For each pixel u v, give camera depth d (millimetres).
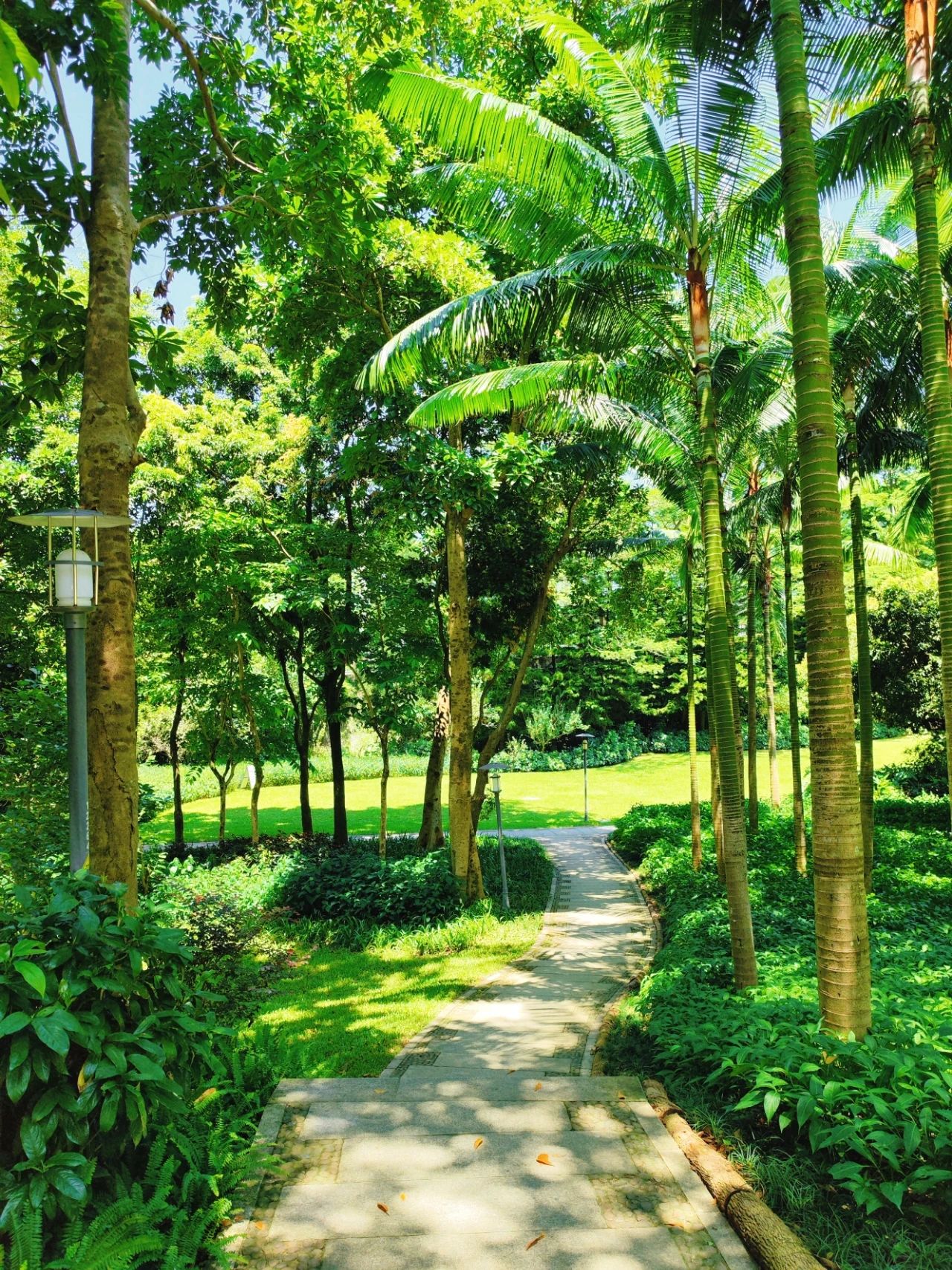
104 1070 2695
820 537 4594
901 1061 3762
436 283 11516
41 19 4688
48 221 6203
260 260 11281
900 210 10211
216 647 17062
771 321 11344
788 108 4785
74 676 4887
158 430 14898
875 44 7207
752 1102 3795
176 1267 2635
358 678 16094
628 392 9242
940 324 6871
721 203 7297
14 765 9039
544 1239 3088
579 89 8180
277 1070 4891
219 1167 3264
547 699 39812
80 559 4895
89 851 5363
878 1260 2906
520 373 8273
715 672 7312
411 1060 6367
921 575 21328
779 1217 3129
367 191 7895
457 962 10344
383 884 12797
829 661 4574
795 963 7906
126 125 5777
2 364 8180
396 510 13734
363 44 8219
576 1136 3939
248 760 20062
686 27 6715
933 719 21875
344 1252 3008
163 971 3248
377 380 7758
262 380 17844
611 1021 7254
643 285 7613
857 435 11797
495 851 18531
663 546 16344
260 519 15516
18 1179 2543
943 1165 3287
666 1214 3258
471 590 15078
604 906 13797
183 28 6984
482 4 11195
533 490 13883
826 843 4551
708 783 35719
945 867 14281
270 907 12922
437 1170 3619
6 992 2633
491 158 7375
